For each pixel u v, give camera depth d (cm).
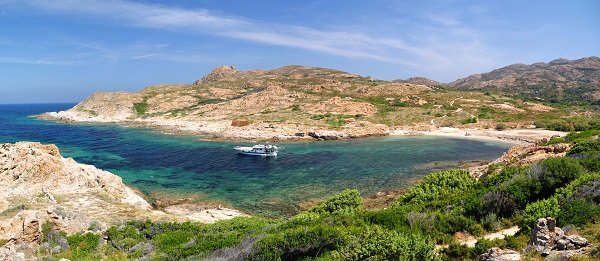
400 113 11725
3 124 13812
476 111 11831
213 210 3456
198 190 4350
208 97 16738
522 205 1861
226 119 11912
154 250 1884
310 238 1445
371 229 1532
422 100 13550
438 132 9838
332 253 1371
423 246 1272
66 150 7438
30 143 3862
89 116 15150
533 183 1934
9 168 3347
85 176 3478
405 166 5575
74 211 2517
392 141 8562
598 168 2150
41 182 3228
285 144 8288
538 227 1251
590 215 1412
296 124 10062
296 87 16462
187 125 11525
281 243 1438
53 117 16338
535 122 9881
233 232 2020
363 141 8638
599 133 4081
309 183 4609
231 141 8800
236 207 3684
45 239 1938
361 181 4634
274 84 18450
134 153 7106
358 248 1281
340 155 6719
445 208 2078
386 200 3644
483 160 5866
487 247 1309
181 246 1780
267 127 9775
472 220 1788
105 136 9956
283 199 3922
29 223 1897
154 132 10850
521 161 3503
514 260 1123
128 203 3097
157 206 3716
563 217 1453
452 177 2739
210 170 5534
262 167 5716
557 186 1911
